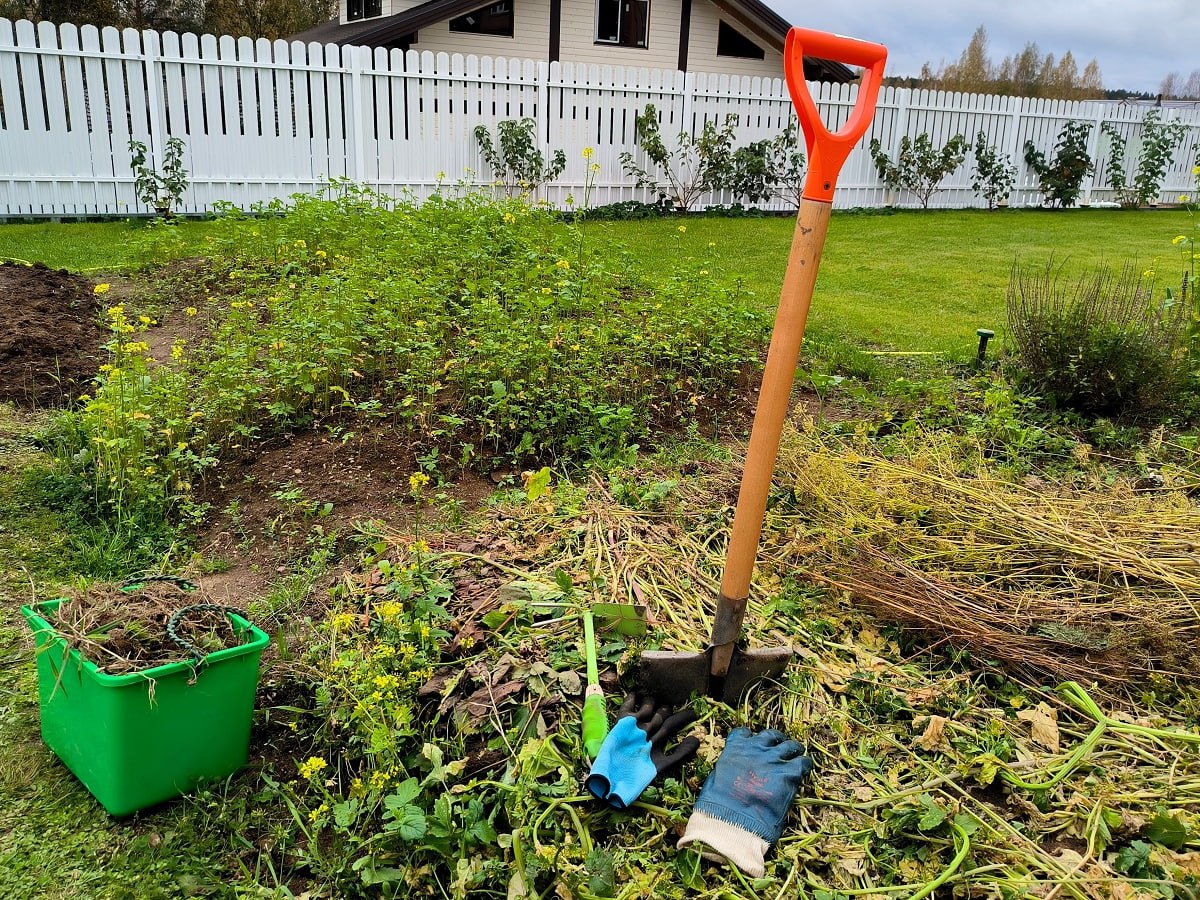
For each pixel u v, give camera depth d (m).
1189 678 2.68
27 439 4.23
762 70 17.84
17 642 2.94
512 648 2.71
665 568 3.26
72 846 2.20
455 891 1.99
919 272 9.43
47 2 23.34
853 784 2.34
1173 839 2.08
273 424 4.51
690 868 2.06
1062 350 5.18
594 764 2.15
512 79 12.40
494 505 3.86
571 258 6.18
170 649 2.27
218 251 7.33
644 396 4.88
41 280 6.56
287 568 3.43
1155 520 3.26
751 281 8.50
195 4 26.14
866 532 3.25
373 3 17.58
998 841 2.11
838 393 5.46
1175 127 16.62
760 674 2.63
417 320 5.38
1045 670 2.74
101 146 10.38
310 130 11.40
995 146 16.03
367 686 2.48
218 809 2.32
